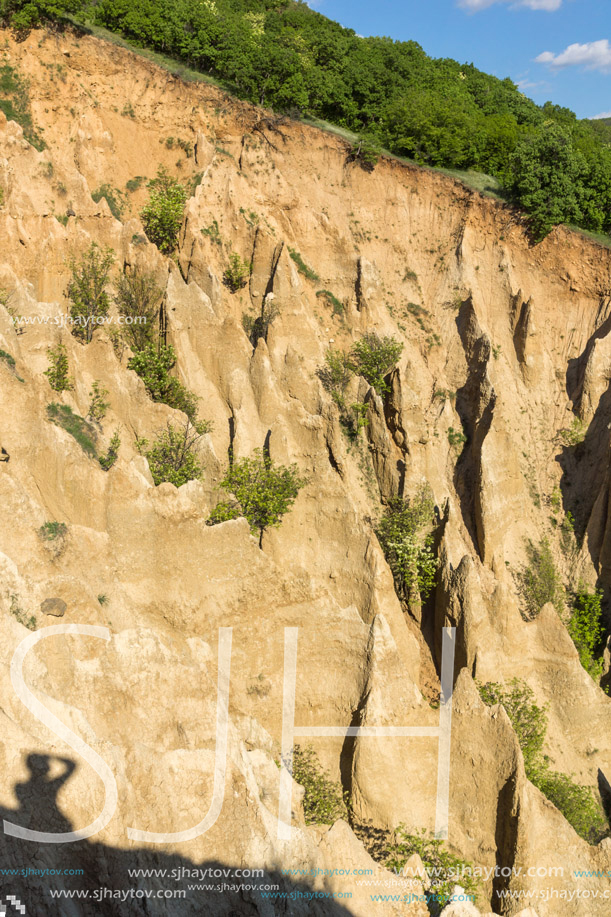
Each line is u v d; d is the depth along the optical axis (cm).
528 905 2352
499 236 4553
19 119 4416
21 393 2620
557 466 4144
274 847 1759
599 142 6288
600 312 4372
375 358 4109
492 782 2497
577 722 3069
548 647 3152
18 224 3825
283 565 2923
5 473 2205
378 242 4641
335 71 5216
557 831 2458
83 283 3778
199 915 1590
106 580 2347
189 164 4662
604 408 4119
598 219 4519
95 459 2659
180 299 3806
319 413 3769
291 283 4141
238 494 3159
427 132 4781
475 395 4206
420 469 3788
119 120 4609
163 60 4819
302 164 4700
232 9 6531
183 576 2556
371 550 3084
